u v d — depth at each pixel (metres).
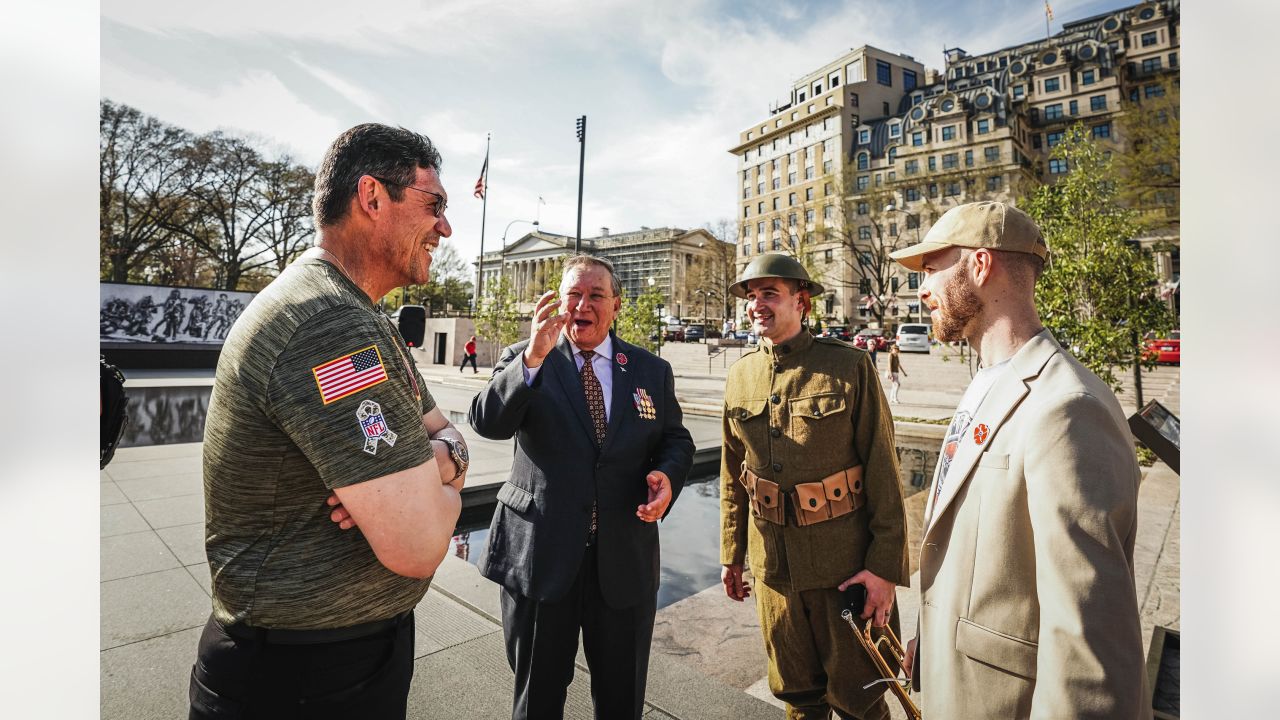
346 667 1.22
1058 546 1.13
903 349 28.56
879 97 65.62
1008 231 1.41
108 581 3.39
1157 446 2.01
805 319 2.38
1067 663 1.07
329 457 1.12
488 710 2.33
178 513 4.66
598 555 1.99
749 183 74.50
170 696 2.34
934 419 12.16
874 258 44.25
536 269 83.94
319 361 1.14
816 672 2.13
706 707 2.40
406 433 1.19
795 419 2.17
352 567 1.21
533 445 2.06
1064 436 1.18
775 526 2.16
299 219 31.28
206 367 24.19
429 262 1.46
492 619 3.07
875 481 2.06
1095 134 51.97
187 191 28.55
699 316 71.06
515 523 2.04
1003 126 51.72
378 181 1.34
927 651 1.43
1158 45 52.12
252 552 1.19
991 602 1.29
